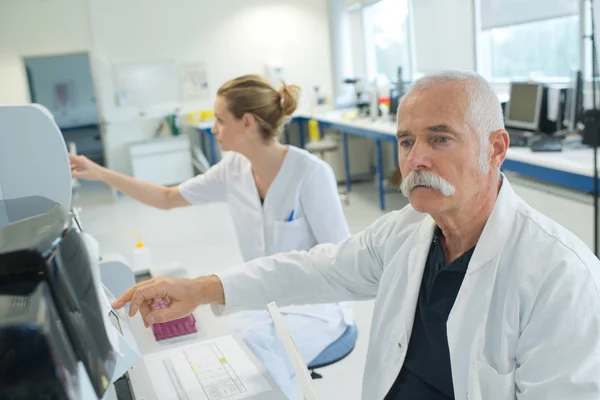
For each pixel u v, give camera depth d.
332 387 2.40
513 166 3.28
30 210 0.86
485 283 1.02
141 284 1.24
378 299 1.24
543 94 3.74
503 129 1.02
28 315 0.42
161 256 4.66
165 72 7.61
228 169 2.15
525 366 0.93
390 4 7.36
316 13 8.05
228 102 1.93
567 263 0.94
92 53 7.33
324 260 1.36
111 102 7.50
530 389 0.90
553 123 3.74
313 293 1.37
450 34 5.98
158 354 1.26
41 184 1.15
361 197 6.18
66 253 0.51
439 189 0.98
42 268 0.46
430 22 6.35
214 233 5.20
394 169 6.45
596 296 0.92
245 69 7.93
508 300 0.98
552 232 1.00
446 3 5.98
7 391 0.42
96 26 7.29
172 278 1.27
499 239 1.02
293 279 1.36
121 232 5.51
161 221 5.81
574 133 3.58
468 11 5.60
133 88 7.54
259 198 2.09
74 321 0.49
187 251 4.73
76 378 0.47
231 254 4.56
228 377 1.14
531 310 0.95
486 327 1.01
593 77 2.77
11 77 7.16
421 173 0.99
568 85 3.85
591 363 0.87
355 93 7.50
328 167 2.08
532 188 3.17
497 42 5.57
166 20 7.53
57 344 0.44
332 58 7.84
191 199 2.20
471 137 0.98
